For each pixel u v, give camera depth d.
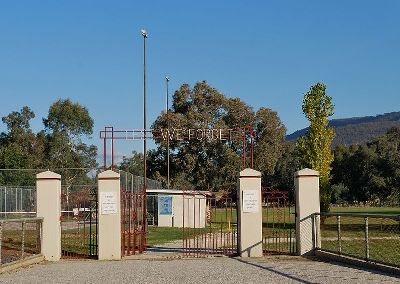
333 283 12.96
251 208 20.28
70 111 87.88
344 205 93.62
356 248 19.39
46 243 20.00
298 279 13.83
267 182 88.56
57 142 86.44
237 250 20.73
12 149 78.56
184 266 17.52
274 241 25.98
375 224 24.16
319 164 37.56
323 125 37.97
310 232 20.08
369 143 106.62
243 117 76.88
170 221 43.56
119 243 20.16
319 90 38.06
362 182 96.00
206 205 42.84
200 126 73.50
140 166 101.00
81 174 78.94
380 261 15.41
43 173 20.30
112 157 24.83
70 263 19.16
